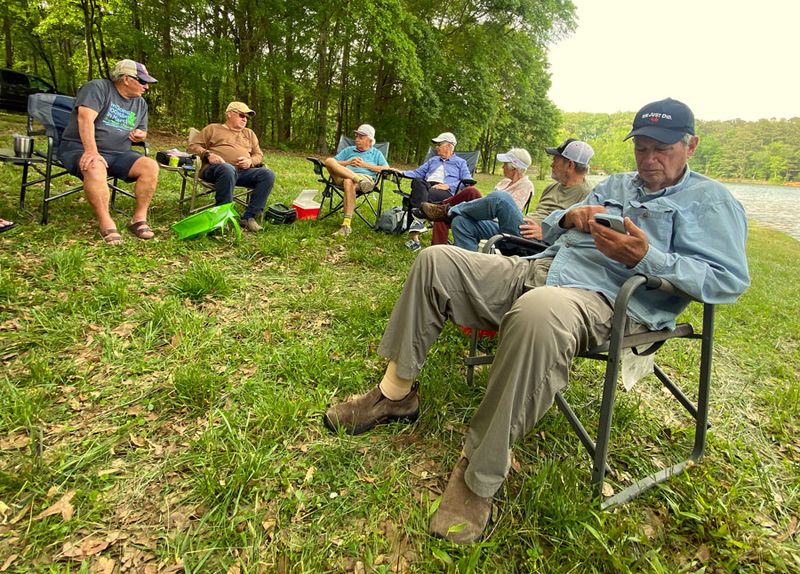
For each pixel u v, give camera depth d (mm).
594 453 1373
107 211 3236
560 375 1262
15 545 1134
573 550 1219
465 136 19672
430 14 17766
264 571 1130
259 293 2764
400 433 1674
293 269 3254
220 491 1327
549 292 1303
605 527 1304
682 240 1445
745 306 4176
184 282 2615
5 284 2271
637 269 1357
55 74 19672
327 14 14328
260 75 14430
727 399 2252
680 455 1751
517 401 1231
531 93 24766
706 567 1259
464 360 1844
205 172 3984
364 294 2945
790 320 3975
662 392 2236
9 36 17531
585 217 1604
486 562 1183
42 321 2076
